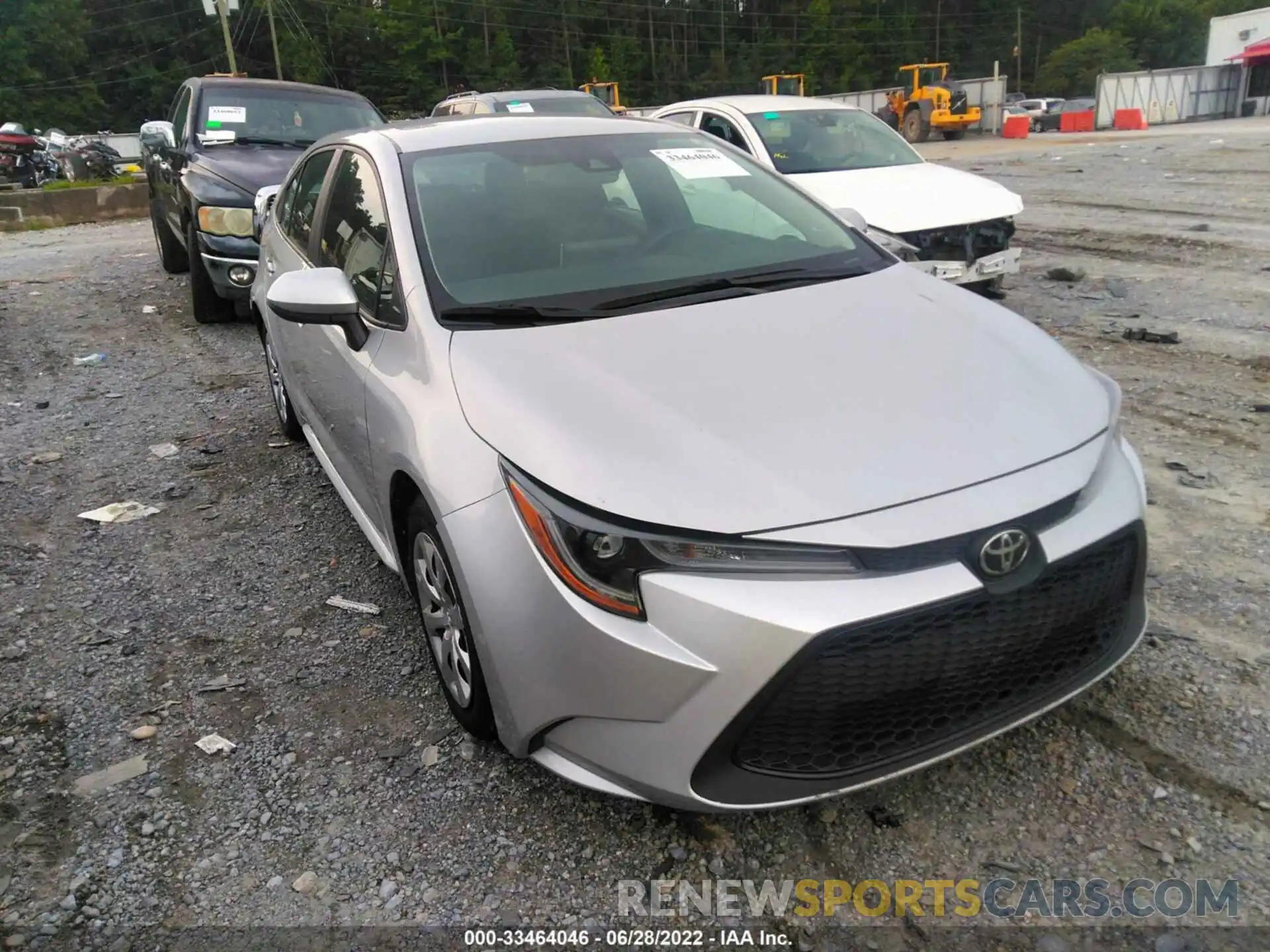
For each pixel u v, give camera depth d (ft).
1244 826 7.75
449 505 7.95
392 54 266.98
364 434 10.18
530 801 8.52
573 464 7.28
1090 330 21.63
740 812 7.08
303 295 9.87
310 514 14.61
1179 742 8.68
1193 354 19.39
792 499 6.91
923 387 8.12
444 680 9.35
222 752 9.30
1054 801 8.15
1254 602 10.73
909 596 6.72
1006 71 323.37
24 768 9.21
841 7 303.89
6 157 67.56
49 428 18.83
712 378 8.14
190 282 28.66
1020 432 7.70
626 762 7.20
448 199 10.81
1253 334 20.42
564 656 7.22
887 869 7.64
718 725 6.82
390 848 8.05
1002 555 6.95
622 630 6.95
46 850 8.17
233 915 7.47
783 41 299.38
